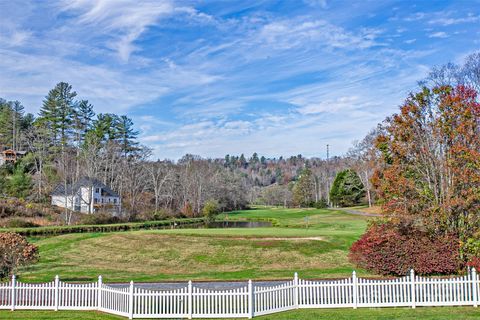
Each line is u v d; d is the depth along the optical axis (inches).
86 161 3973.9
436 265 895.7
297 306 730.2
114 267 1285.7
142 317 687.1
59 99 4783.5
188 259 1364.4
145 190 4419.3
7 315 711.1
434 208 922.7
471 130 920.9
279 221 3213.6
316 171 6195.9
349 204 4005.9
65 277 1103.0
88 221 2933.1
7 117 5329.7
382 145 1015.6
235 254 1387.8
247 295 682.8
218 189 4891.7
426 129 971.3
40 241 1796.3
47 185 3732.8
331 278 1002.7
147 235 1718.8
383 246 955.3
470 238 893.2
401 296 727.1
